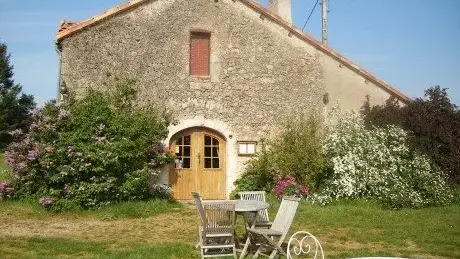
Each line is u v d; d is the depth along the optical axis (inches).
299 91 573.3
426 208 463.2
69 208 434.6
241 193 354.6
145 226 384.8
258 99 565.0
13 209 430.0
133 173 474.0
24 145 454.6
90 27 522.3
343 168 487.5
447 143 514.6
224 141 558.3
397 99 589.0
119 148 465.1
